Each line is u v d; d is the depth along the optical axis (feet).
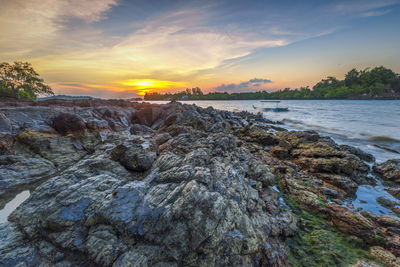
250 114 191.93
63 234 20.70
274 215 28.02
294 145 65.26
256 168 40.06
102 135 67.51
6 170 41.09
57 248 19.97
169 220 19.12
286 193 36.27
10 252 19.51
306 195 33.94
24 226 22.40
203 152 36.68
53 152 52.70
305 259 21.31
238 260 18.31
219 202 21.17
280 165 48.83
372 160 57.06
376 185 41.01
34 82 168.35
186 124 88.28
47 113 72.08
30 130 56.03
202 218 19.22
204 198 20.81
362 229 24.59
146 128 86.94
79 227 21.09
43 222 22.03
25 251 19.74
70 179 30.45
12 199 34.22
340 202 33.71
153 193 24.09
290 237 24.50
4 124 53.98
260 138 77.25
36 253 19.58
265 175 38.06
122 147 40.16
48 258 19.06
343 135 93.71
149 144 42.91
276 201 32.14
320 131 106.11
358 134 94.53
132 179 34.40
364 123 122.52
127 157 37.76
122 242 19.08
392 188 38.83
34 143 51.75
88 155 57.31
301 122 145.79
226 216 20.63
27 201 26.21
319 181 41.45
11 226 22.70
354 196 36.60
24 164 44.24
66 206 22.77
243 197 26.66
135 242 18.98
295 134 75.36
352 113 181.06
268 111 250.57
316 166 46.57
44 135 55.62
